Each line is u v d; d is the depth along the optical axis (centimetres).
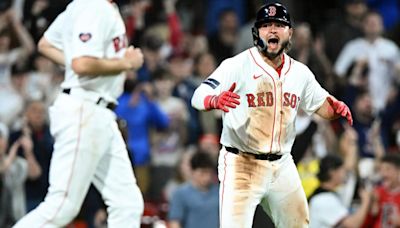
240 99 2214
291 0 5353
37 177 3656
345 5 5262
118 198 2534
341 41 4981
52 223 2441
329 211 3372
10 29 4359
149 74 4509
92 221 3603
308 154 3728
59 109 2472
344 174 3525
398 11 5425
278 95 2217
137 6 4584
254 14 5272
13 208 3550
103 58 2475
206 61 4638
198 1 5288
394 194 3469
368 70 4869
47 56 2595
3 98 4184
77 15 2477
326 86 4600
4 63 4288
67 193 2447
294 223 2284
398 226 3450
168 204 3819
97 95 2483
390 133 4609
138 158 4094
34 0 4088
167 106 4338
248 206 2222
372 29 4938
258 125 2216
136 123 4109
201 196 3506
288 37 2202
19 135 3828
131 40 4544
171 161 4238
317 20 5384
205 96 2150
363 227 3447
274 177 2244
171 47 4806
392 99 4703
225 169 2242
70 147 2453
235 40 4981
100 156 2484
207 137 3762
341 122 4072
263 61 2219
